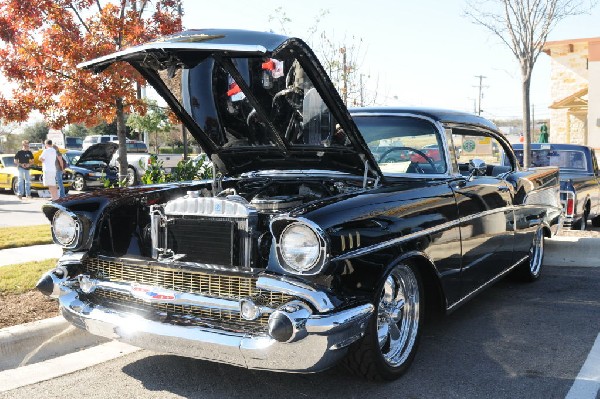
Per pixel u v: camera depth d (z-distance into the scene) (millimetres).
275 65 3887
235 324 3400
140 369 4156
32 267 6652
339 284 3314
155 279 3672
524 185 5805
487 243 4980
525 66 10961
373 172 4332
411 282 4047
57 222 4043
